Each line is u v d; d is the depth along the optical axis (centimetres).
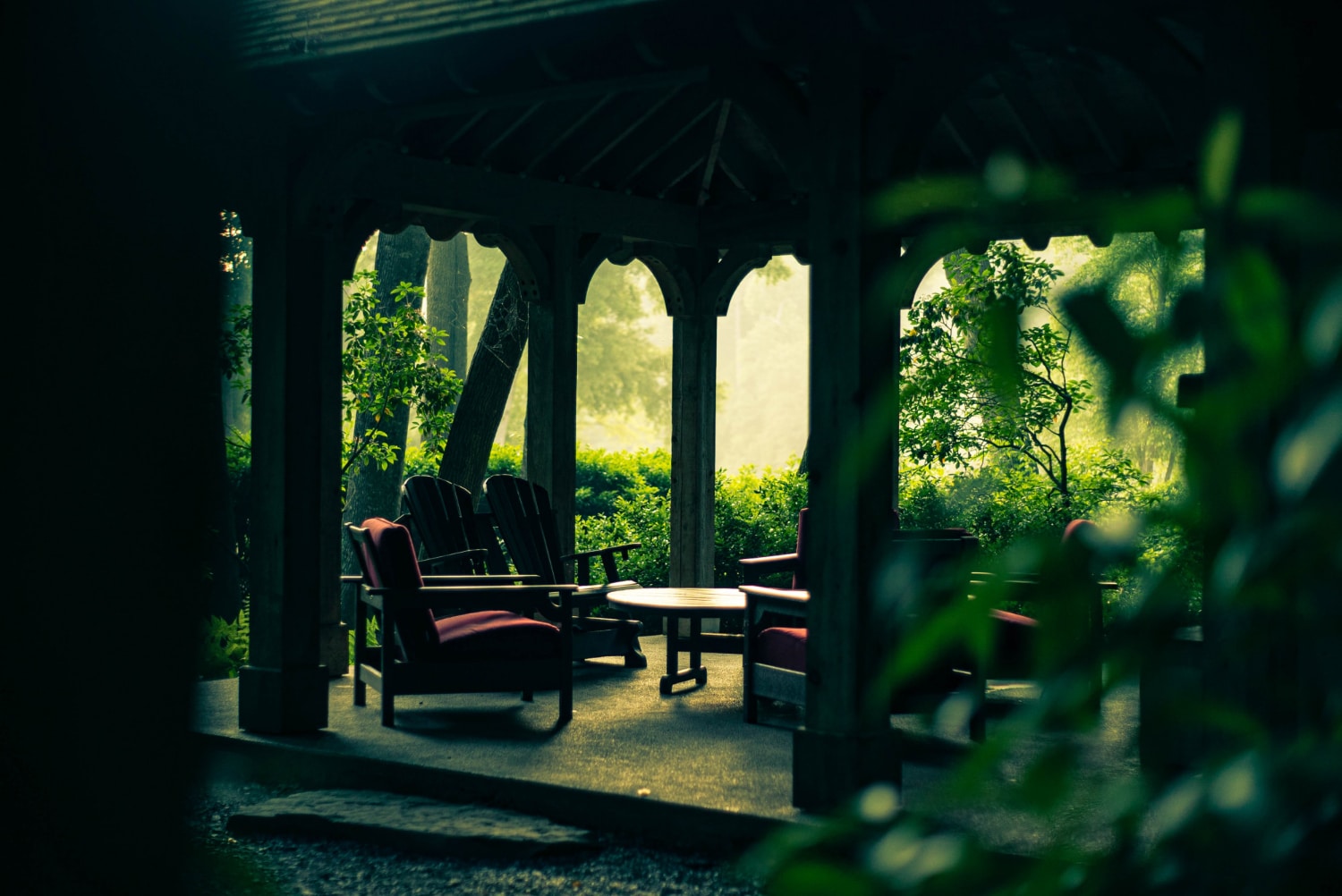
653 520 1096
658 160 803
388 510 1236
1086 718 63
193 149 305
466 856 431
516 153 721
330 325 663
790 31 409
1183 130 376
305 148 532
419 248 1295
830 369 407
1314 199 61
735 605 616
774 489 1078
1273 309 59
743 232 817
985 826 371
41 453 251
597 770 477
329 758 506
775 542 1045
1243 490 61
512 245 731
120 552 250
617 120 730
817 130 408
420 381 989
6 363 264
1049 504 905
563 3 446
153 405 271
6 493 248
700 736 540
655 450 1408
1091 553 64
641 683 678
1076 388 879
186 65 317
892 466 721
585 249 775
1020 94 692
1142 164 705
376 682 574
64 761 228
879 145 402
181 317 282
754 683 568
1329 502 58
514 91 475
